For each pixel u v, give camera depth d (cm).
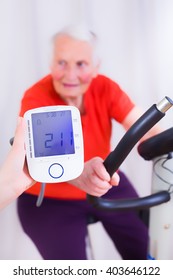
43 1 148
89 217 154
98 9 152
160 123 162
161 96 165
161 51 160
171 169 110
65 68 148
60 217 149
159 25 157
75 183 103
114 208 107
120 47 157
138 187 177
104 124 153
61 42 147
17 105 157
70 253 140
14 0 147
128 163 173
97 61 152
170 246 129
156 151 106
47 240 146
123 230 154
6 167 83
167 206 116
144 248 153
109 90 151
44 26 150
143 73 161
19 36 151
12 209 175
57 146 87
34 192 149
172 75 163
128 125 154
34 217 152
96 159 95
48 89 149
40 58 152
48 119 87
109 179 92
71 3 150
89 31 150
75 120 88
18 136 84
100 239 186
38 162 85
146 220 149
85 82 149
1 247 178
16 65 153
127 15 155
